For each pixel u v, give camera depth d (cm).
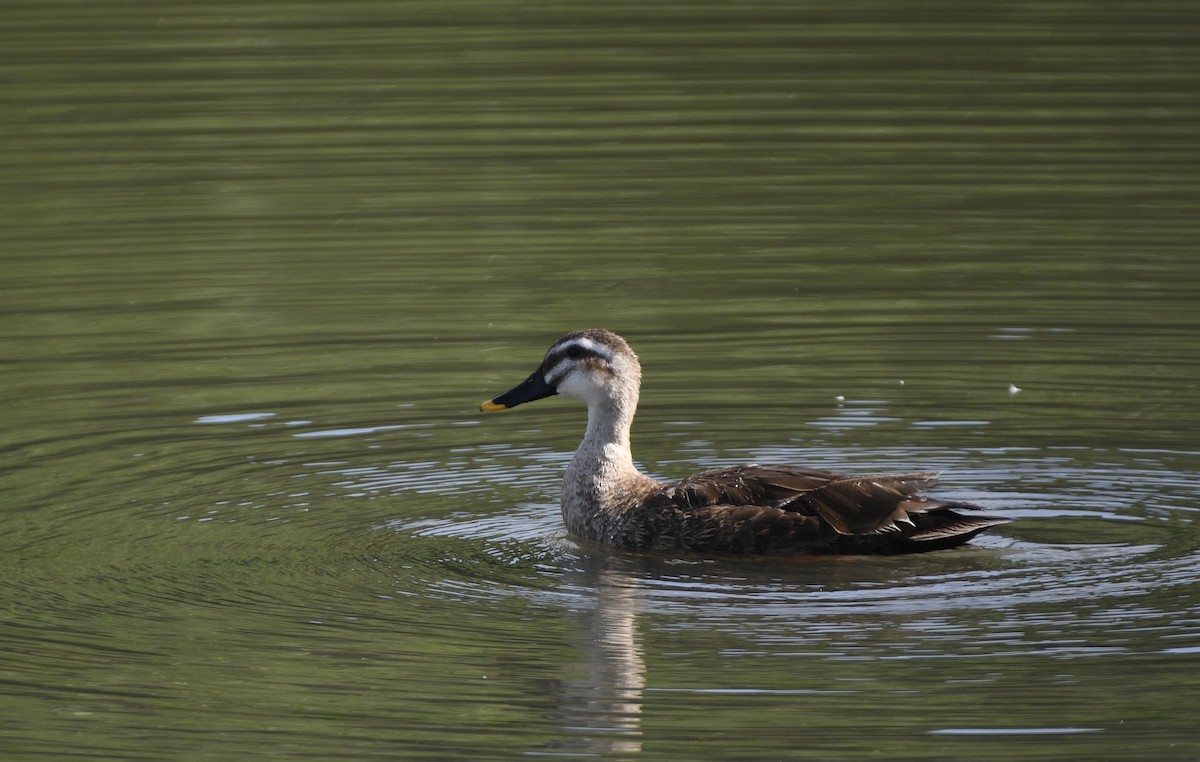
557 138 2638
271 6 3381
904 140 2591
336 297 2039
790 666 1118
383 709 1072
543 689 1093
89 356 1848
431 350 1875
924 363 1795
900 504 1323
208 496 1468
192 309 2000
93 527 1395
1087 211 2273
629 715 1052
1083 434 1588
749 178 2452
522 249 2202
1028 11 3288
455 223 2298
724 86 2866
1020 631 1165
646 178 2466
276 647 1164
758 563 1327
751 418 1656
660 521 1366
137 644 1169
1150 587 1237
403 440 1620
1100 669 1102
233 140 2612
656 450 1581
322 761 1012
